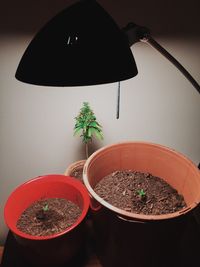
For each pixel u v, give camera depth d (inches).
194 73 40.2
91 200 29.8
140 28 24.7
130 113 43.8
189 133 45.5
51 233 31.9
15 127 45.2
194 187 31.9
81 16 19.6
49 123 44.8
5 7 35.8
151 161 37.5
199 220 37.6
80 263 33.9
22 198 35.1
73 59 18.0
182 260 32.9
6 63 39.6
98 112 43.8
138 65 39.6
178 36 37.6
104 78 18.1
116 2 35.7
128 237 27.5
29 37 37.8
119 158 37.7
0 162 48.8
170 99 42.4
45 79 18.0
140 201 32.7
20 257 34.7
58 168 49.8
